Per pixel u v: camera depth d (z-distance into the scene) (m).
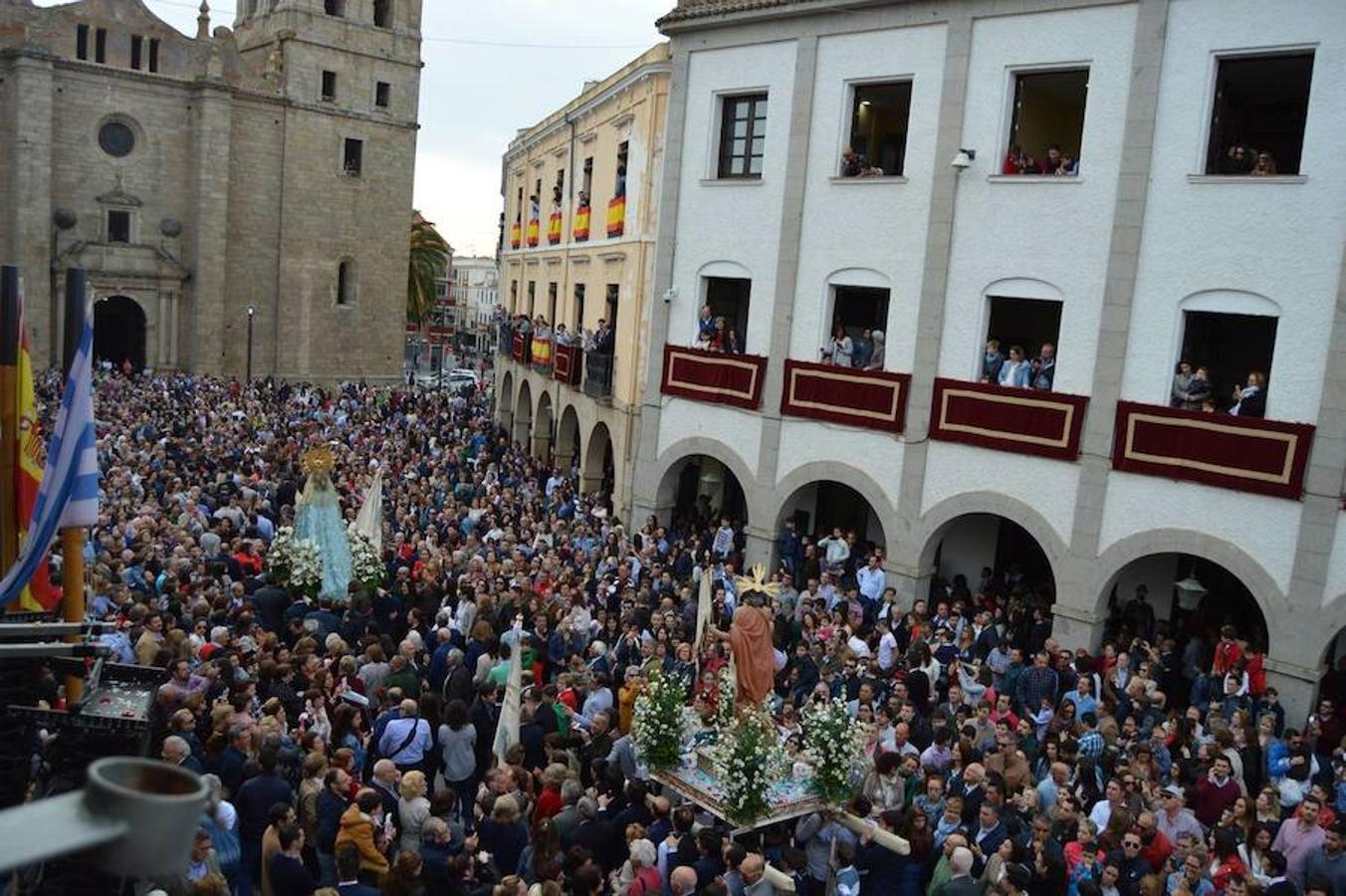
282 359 57.12
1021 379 19.56
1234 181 17.14
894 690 13.94
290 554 17.45
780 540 23.33
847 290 22.64
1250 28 16.97
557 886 8.30
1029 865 10.18
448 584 17.44
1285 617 16.48
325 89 57.22
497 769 10.82
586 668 14.34
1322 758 14.49
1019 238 19.58
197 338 53.53
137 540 16.97
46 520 7.14
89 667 7.52
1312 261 16.42
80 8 49.94
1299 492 16.34
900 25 21.06
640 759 11.62
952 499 20.36
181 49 52.75
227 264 55.03
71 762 6.70
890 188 21.36
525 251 43.22
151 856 1.59
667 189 25.39
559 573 18.42
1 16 47.91
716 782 11.40
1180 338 17.89
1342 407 16.05
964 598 20.92
